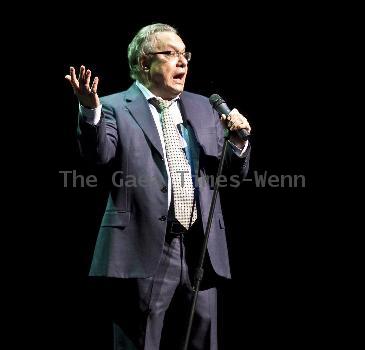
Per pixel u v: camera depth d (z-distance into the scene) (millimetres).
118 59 14008
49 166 14484
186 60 9383
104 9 14023
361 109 14484
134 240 8602
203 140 9117
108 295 8938
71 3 13984
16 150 14375
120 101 9234
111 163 8867
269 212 14906
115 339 8867
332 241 14750
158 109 9266
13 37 13984
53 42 14016
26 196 14523
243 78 14453
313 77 14492
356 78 14414
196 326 8969
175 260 8766
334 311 14586
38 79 14148
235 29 14367
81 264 14633
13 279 14586
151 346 8625
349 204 14688
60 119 14352
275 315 14680
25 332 14453
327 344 14453
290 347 14500
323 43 14391
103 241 8734
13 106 14211
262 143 14742
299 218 14828
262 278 14812
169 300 8797
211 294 9109
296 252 14805
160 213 8641
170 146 8961
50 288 14602
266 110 14625
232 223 14953
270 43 14422
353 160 14656
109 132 8797
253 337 14609
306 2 14312
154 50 9281
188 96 9594
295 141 14727
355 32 14289
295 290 14734
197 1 14281
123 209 8695
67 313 14547
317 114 14609
